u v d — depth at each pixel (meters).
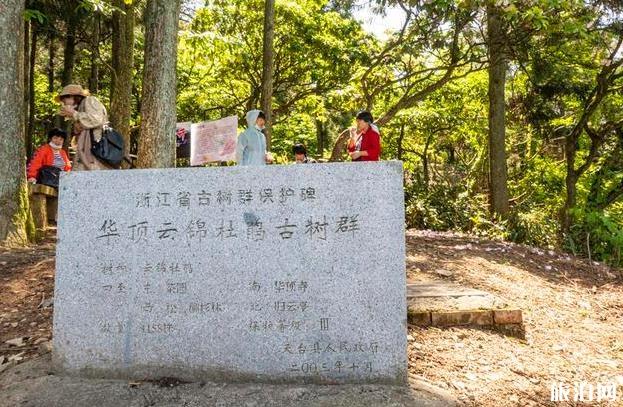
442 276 5.98
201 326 3.35
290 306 3.31
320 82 13.77
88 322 3.43
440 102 16.52
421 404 3.06
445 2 8.67
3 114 6.24
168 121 6.72
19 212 6.34
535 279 6.54
